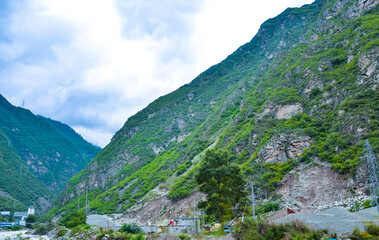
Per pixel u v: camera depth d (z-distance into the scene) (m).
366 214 30.61
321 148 67.62
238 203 47.88
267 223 26.73
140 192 130.50
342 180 57.94
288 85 97.69
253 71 196.88
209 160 50.38
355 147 60.44
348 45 89.38
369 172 49.97
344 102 72.12
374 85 69.25
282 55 136.12
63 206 187.62
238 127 107.69
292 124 79.56
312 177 63.00
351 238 22.92
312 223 26.56
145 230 54.91
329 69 88.06
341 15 117.25
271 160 73.88
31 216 141.12
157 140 188.25
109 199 139.75
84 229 64.19
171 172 129.62
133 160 181.62
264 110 93.75
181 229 47.41
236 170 48.94
